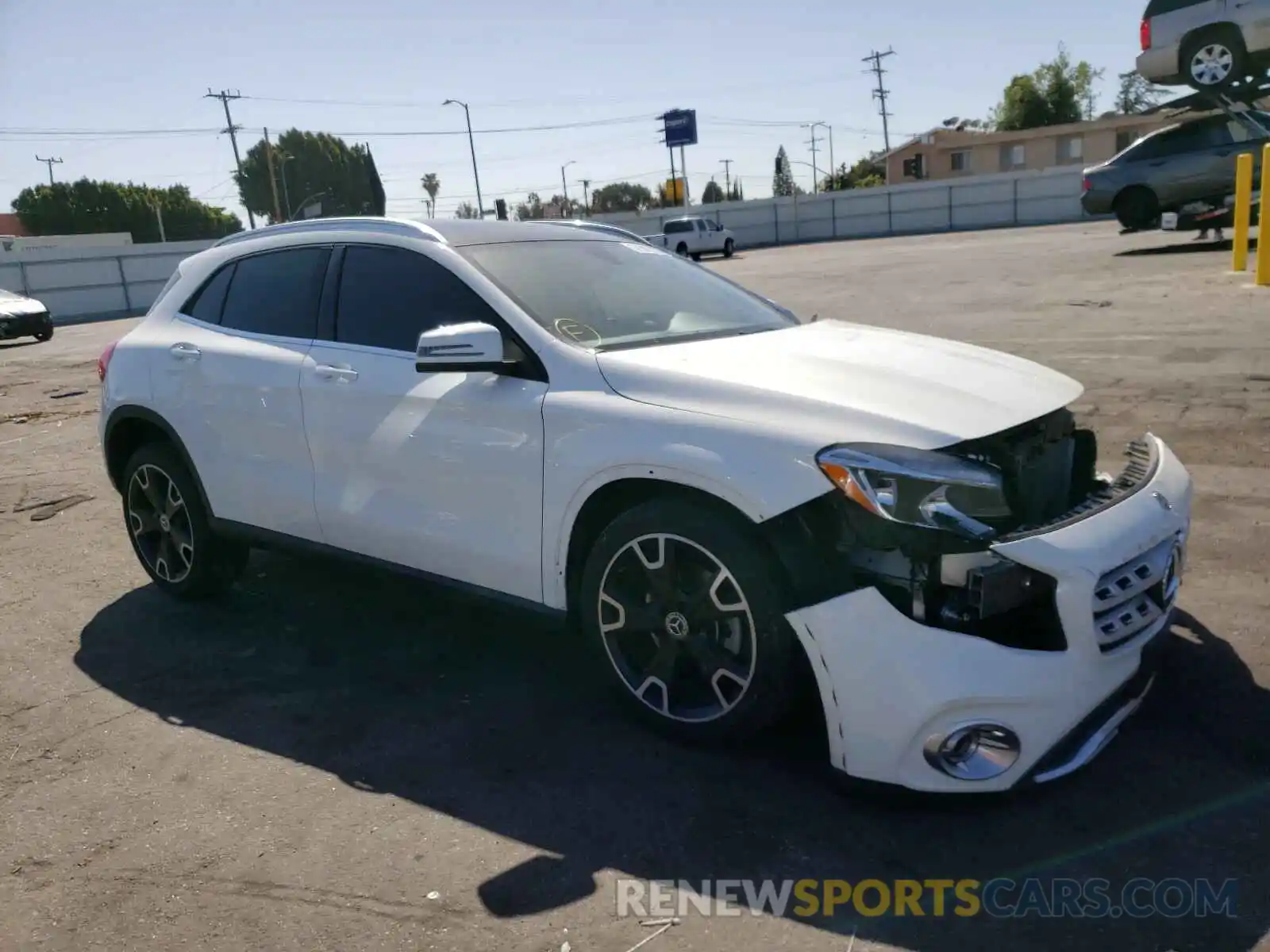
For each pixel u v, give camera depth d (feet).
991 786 8.91
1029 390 10.93
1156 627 9.84
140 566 18.38
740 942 8.04
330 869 9.23
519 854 9.30
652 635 10.73
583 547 11.30
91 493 23.77
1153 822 9.21
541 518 11.21
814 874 8.79
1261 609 13.16
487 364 11.02
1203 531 16.05
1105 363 28.68
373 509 12.85
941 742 8.84
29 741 12.01
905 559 9.16
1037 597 9.01
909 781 9.05
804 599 9.32
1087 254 66.80
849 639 9.12
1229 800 9.47
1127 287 45.09
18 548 19.76
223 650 14.39
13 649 14.82
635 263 14.21
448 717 12.01
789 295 57.98
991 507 9.47
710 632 10.28
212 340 15.03
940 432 9.45
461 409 11.80
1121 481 10.67
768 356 11.25
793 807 9.73
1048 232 114.01
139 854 9.64
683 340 12.25
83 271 129.08
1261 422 21.65
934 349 12.14
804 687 9.89
